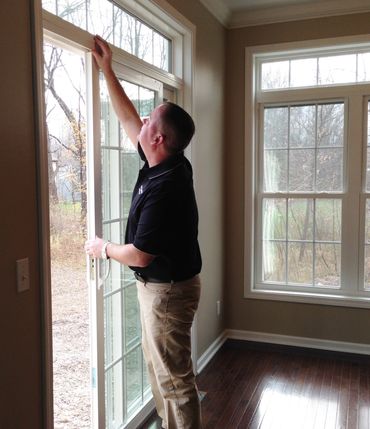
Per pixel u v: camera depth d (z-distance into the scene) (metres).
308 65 3.62
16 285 1.43
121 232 2.30
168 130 1.77
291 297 3.68
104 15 2.18
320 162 3.64
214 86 3.45
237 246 3.82
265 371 3.24
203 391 2.92
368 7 3.32
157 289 1.85
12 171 1.40
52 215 3.42
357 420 2.56
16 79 1.41
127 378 2.40
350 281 3.60
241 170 3.76
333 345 3.60
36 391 1.53
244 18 3.60
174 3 2.66
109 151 2.19
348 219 3.57
